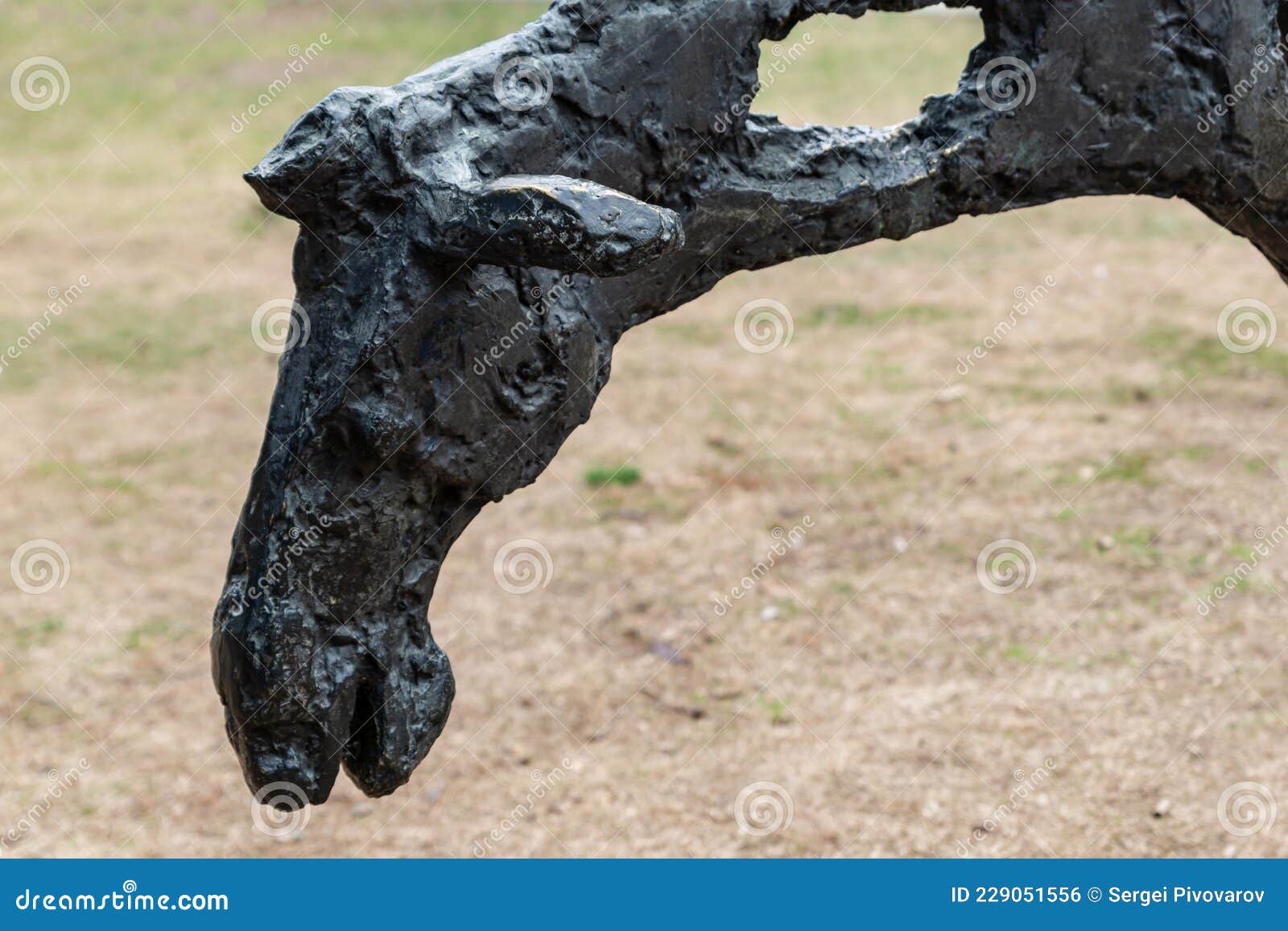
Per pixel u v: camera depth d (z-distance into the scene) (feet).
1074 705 35.81
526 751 35.78
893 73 92.73
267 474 18.11
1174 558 42.52
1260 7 22.03
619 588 43.55
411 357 17.69
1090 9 20.84
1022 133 21.12
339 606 18.35
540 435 19.21
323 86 92.79
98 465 52.80
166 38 107.24
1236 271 67.87
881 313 65.57
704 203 19.77
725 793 33.32
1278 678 36.22
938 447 51.42
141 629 42.06
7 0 114.73
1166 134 21.91
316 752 18.69
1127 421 52.31
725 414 55.47
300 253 18.31
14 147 88.69
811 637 40.01
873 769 33.86
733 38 19.22
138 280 71.41
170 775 35.24
